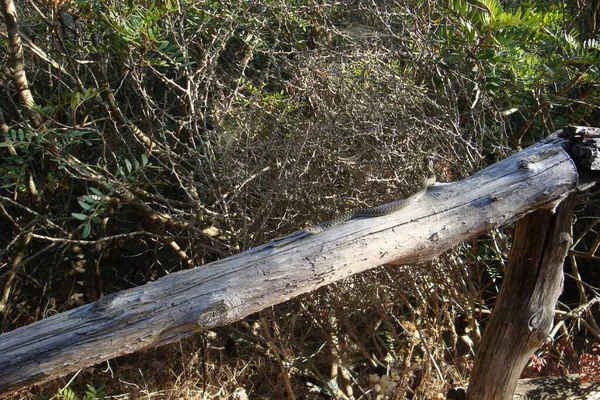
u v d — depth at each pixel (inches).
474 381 53.9
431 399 61.6
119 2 60.9
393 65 64.4
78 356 33.9
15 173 63.2
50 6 64.5
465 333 71.8
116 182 59.7
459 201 41.6
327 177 59.7
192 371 68.9
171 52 65.8
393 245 39.6
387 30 64.1
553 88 76.9
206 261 74.7
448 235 41.1
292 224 59.1
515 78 63.5
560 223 48.5
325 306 64.5
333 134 58.5
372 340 74.2
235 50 76.7
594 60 61.1
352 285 62.9
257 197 62.0
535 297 50.3
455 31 62.4
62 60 71.6
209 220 65.1
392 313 68.3
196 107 64.6
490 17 59.9
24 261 70.1
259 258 37.1
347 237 38.5
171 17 65.3
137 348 35.0
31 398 65.3
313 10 69.9
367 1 66.0
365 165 59.0
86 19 62.4
